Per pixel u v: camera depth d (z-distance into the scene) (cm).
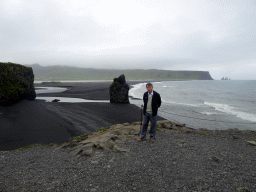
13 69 2025
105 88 5025
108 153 462
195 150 485
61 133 935
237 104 2527
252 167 377
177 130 754
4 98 1745
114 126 881
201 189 288
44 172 360
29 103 1906
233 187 295
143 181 316
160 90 5691
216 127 1205
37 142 796
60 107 1766
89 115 1410
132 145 523
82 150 481
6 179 331
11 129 991
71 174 347
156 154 450
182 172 350
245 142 588
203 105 2331
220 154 457
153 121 557
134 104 2219
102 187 298
